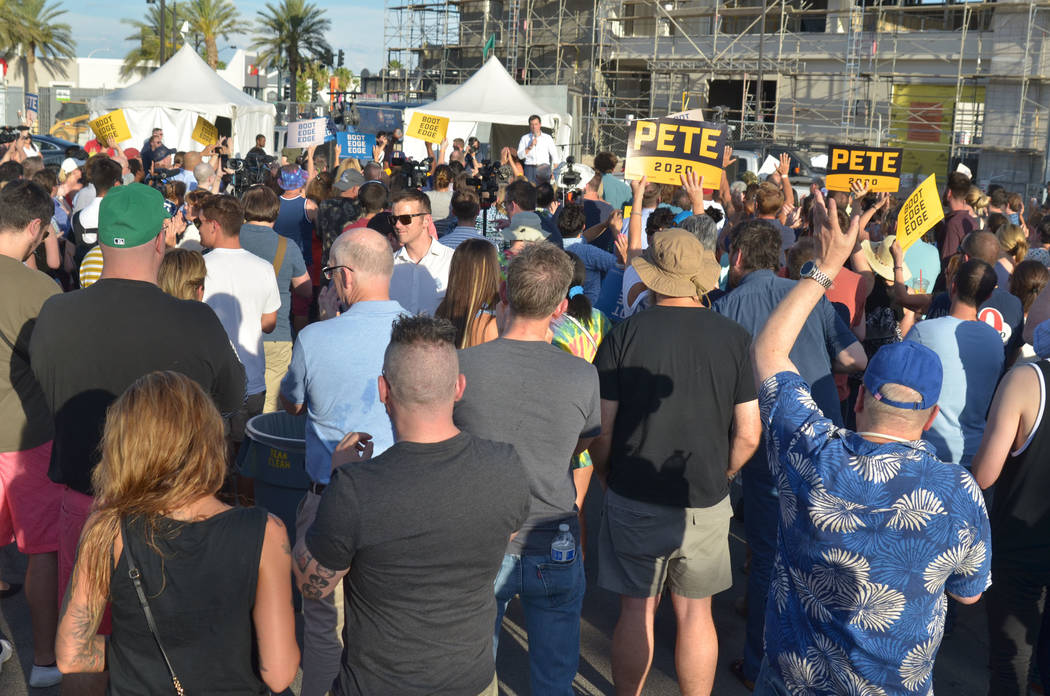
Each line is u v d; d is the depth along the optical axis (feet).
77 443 10.22
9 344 11.82
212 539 7.17
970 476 7.46
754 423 11.39
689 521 11.39
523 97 66.80
